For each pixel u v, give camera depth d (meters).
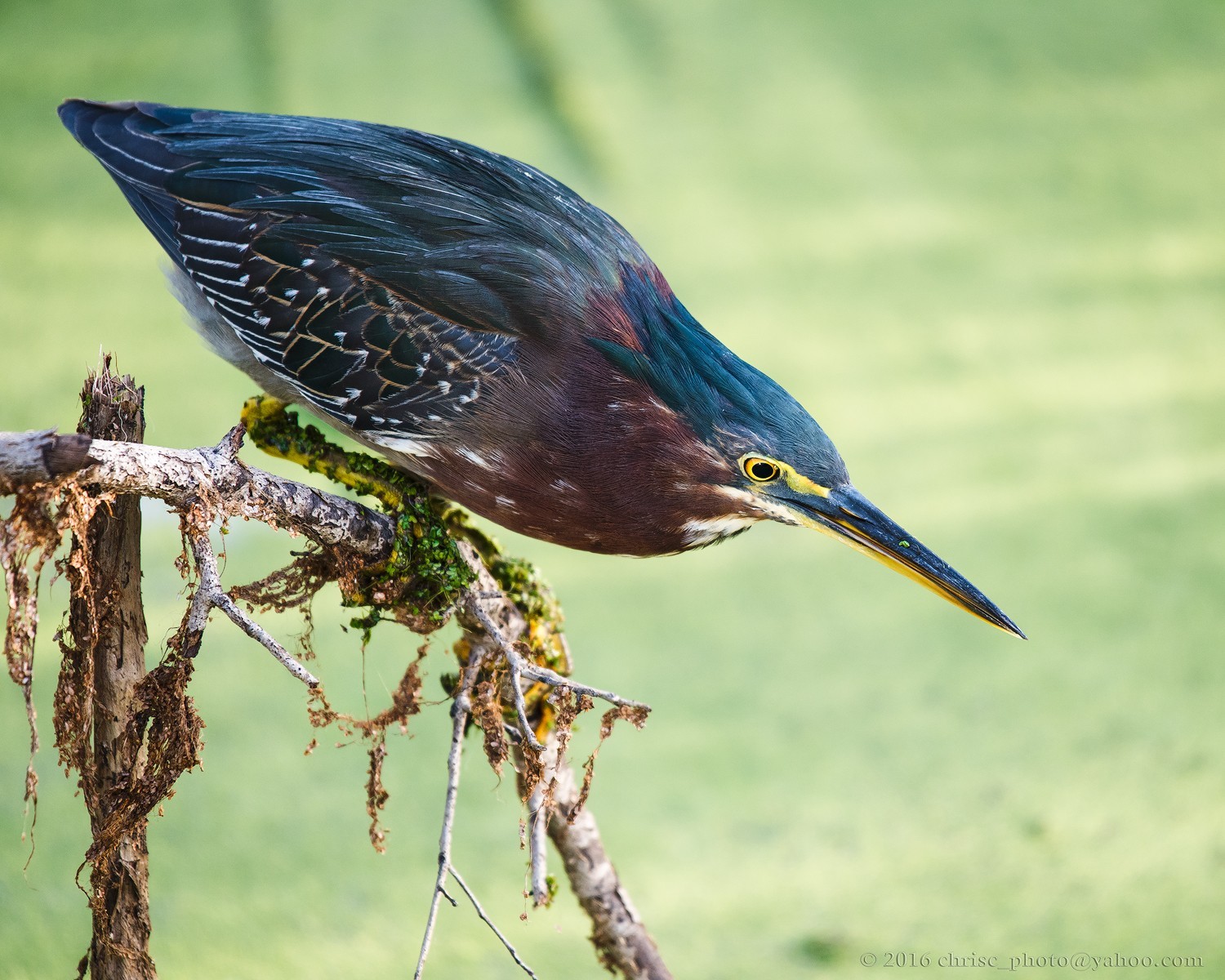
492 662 6.47
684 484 6.92
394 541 6.21
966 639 13.48
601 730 5.92
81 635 5.34
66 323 16.72
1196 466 15.49
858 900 10.70
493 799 11.56
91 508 4.96
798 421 6.85
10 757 11.49
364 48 21.84
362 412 7.03
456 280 6.90
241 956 9.93
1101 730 12.32
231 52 21.53
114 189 19.42
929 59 22.66
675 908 10.59
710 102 21.25
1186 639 13.30
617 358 6.82
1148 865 10.97
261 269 7.13
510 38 22.41
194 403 15.54
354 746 11.97
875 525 6.88
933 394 16.47
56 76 20.98
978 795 11.70
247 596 6.09
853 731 12.37
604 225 7.24
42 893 10.16
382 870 10.82
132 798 5.38
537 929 10.46
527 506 7.07
